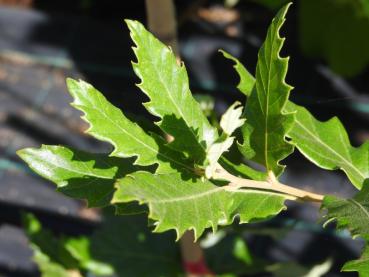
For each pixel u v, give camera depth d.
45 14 1.45
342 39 1.18
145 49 0.47
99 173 0.48
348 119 1.22
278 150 0.47
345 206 0.45
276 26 0.44
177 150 0.47
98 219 1.16
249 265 0.82
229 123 0.45
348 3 1.14
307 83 1.27
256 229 0.73
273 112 0.46
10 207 1.17
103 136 0.46
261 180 0.48
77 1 1.50
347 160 0.54
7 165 1.22
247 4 1.43
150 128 0.52
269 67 0.45
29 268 1.12
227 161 0.49
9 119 1.29
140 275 0.80
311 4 1.18
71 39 1.42
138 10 1.48
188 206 0.43
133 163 0.46
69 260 0.81
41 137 1.26
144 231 0.82
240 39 1.37
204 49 1.35
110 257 0.82
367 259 0.43
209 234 0.77
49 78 1.37
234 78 1.30
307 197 0.48
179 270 0.80
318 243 1.08
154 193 0.42
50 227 1.16
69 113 1.31
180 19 1.39
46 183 1.20
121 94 1.31
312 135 0.54
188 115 0.47
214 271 0.82
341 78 1.26
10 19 1.46
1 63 1.40
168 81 0.47
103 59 1.39
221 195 0.46
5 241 1.14
